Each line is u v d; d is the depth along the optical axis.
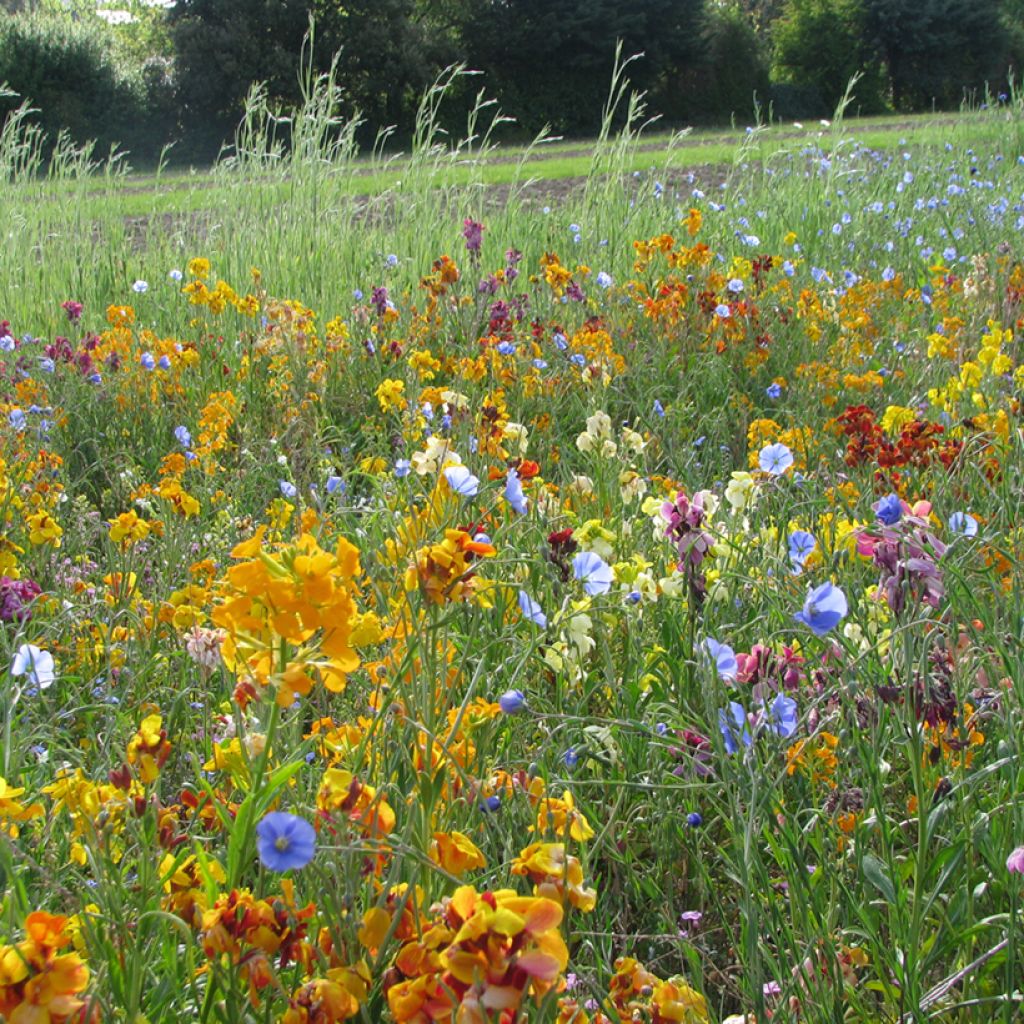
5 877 1.58
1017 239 8.91
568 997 1.50
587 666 2.62
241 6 28.84
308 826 1.10
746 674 1.96
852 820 1.91
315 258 7.60
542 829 1.55
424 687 1.57
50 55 26.70
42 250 7.64
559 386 4.96
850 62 40.66
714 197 11.35
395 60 29.59
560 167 17.14
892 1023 1.66
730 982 1.77
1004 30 43.06
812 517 3.20
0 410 4.21
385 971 1.29
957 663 2.05
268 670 1.32
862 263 8.68
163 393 5.36
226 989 1.29
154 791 1.50
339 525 3.15
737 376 5.63
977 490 3.24
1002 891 1.83
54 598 2.74
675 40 34.78
